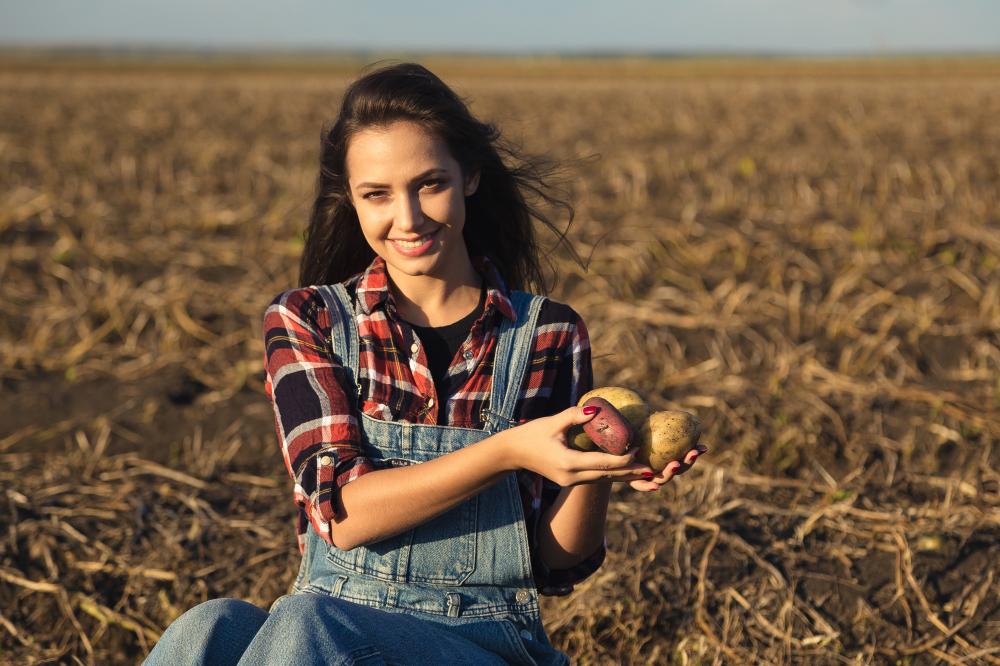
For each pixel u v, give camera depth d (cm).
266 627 184
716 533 387
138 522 411
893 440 497
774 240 845
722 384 557
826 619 356
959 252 816
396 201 212
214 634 193
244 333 659
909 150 1495
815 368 579
